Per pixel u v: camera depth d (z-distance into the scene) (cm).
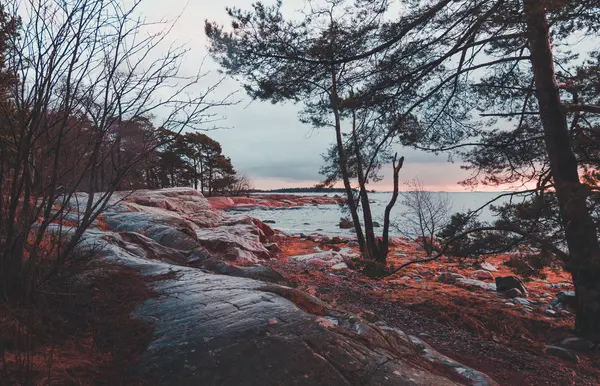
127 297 354
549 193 612
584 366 503
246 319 299
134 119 305
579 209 532
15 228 289
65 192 310
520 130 793
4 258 283
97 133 298
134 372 237
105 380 226
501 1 599
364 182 1088
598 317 596
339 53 729
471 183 905
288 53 746
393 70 779
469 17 666
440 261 1370
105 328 290
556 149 647
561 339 604
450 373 296
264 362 242
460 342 561
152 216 941
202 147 5006
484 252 702
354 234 2378
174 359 247
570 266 551
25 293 287
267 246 1476
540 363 502
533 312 757
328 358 252
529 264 632
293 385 225
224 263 650
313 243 1889
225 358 246
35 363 218
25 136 278
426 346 346
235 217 1784
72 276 350
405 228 2039
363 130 883
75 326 284
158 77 303
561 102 709
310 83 807
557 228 598
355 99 797
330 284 878
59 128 289
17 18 251
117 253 511
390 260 1397
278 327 285
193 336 276
